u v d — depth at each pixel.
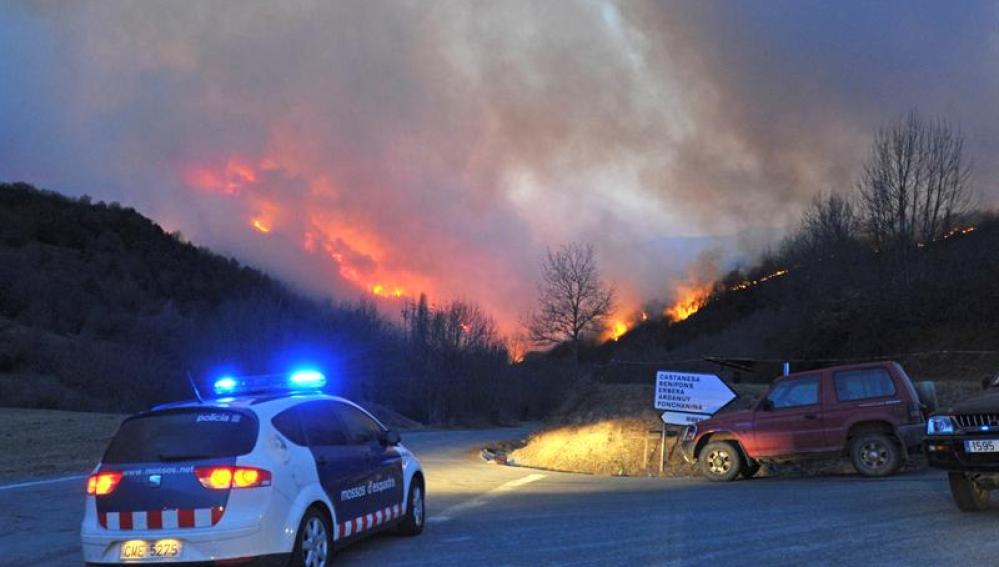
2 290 75.62
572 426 21.48
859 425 13.27
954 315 25.27
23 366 55.69
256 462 6.46
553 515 10.45
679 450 17.78
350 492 7.64
